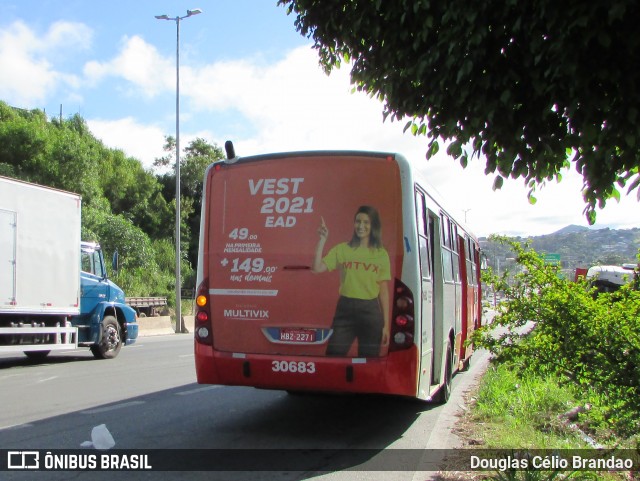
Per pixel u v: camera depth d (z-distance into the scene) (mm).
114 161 53312
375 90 5656
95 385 10711
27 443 6535
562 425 7500
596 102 4109
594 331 5215
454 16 4266
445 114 4801
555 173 5070
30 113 47562
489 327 5750
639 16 3850
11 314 12828
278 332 6781
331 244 6742
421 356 6688
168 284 41000
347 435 7262
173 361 14820
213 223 7207
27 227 13062
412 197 6711
